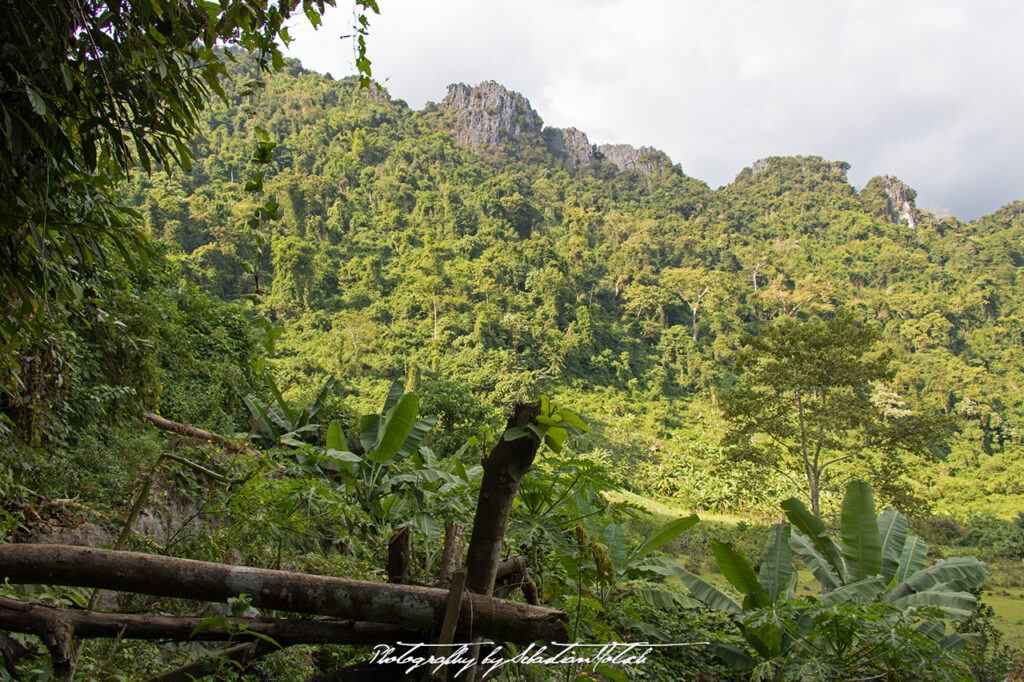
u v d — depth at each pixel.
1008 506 47.06
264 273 77.75
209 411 10.62
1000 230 137.38
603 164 162.25
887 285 110.69
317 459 5.26
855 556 5.55
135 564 1.97
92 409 6.17
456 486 5.01
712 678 4.68
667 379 77.06
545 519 3.47
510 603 2.20
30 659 2.12
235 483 3.34
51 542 3.62
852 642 4.38
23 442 4.23
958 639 4.78
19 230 2.35
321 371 61.72
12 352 3.12
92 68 2.23
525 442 2.22
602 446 48.62
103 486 5.18
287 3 2.66
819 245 126.69
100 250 2.57
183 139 2.60
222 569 2.04
